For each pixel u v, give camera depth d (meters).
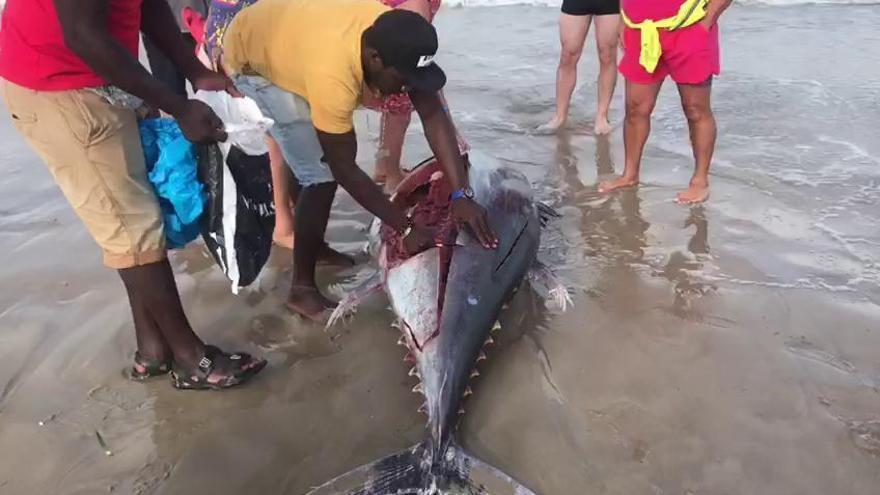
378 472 2.71
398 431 3.05
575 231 4.39
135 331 3.42
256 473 2.85
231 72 3.42
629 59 4.50
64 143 2.76
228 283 4.00
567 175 5.06
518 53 7.37
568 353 3.43
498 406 3.16
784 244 4.13
